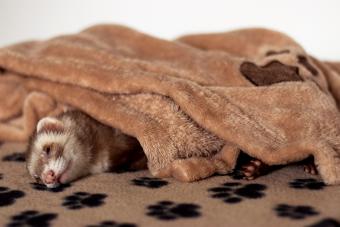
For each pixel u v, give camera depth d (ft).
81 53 2.91
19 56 2.86
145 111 2.51
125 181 2.40
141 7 4.30
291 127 2.41
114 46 3.16
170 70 2.78
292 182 2.29
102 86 2.58
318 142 2.28
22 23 4.52
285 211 1.98
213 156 2.47
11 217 2.02
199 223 1.91
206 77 2.76
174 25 4.27
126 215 2.01
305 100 2.50
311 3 3.97
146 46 3.13
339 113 2.52
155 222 1.94
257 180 2.33
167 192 2.22
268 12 4.06
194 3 4.19
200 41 3.35
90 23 4.42
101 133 2.59
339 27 3.96
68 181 2.43
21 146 2.97
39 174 2.40
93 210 2.06
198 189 2.24
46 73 2.75
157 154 2.41
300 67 2.80
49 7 4.46
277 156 2.29
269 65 2.80
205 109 2.39
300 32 4.04
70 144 2.48
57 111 2.89
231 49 3.25
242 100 2.52
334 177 2.21
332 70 3.25
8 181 2.44
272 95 2.52
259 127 2.41
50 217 2.01
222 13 4.15
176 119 2.45
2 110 3.03
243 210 2.00
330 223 1.86
